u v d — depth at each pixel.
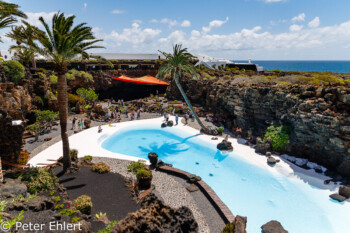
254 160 22.58
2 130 15.62
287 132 23.44
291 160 21.89
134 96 62.34
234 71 52.81
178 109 42.03
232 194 17.33
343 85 22.17
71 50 16.05
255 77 34.09
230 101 33.06
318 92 21.55
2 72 27.47
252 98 28.09
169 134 32.16
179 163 23.05
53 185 14.84
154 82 49.56
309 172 19.75
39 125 27.91
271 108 26.28
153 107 44.62
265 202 16.25
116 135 31.66
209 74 51.34
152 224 6.54
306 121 21.00
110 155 22.94
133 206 13.59
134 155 25.42
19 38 15.72
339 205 15.51
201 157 24.36
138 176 16.17
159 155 25.20
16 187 11.92
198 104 46.88
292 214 14.88
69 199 13.67
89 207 12.47
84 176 17.41
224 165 22.25
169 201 15.09
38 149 23.88
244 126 29.83
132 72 61.56
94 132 31.02
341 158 18.80
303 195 16.84
